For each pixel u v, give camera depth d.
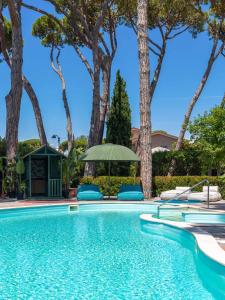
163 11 25.89
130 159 19.41
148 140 20.33
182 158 22.94
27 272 6.93
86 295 5.66
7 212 15.20
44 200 19.36
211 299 5.47
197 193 18.16
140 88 20.44
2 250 8.85
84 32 27.33
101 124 25.62
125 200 19.20
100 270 7.08
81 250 8.87
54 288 6.00
